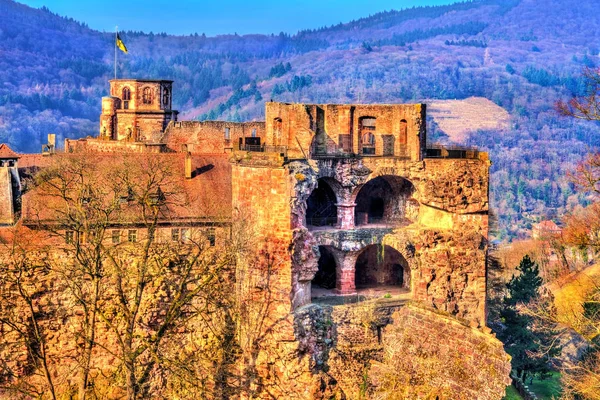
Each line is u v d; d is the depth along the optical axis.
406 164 87.00
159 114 141.25
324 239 85.38
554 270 125.50
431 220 86.69
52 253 81.44
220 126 123.75
